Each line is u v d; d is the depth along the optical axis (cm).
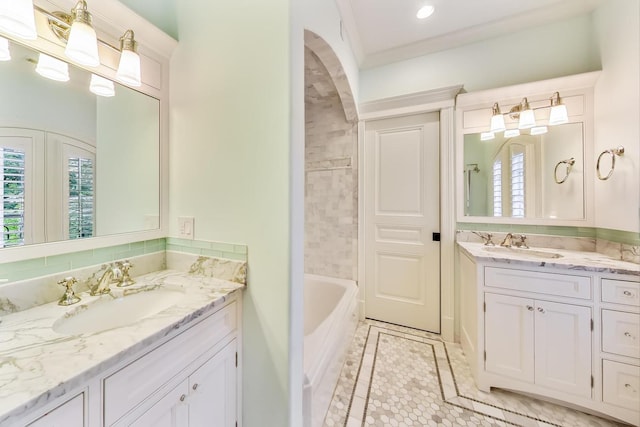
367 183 247
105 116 107
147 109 122
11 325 75
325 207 258
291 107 100
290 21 100
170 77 130
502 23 190
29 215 87
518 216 194
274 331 104
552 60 187
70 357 59
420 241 229
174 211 130
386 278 242
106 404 61
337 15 164
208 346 92
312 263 263
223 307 99
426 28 195
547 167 186
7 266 82
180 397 81
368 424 130
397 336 218
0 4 67
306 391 113
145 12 119
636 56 138
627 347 125
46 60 89
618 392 127
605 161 162
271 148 104
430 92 213
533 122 176
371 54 227
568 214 180
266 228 105
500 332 151
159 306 106
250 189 109
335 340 155
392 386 158
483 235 203
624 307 125
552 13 180
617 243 152
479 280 156
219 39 116
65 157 96
